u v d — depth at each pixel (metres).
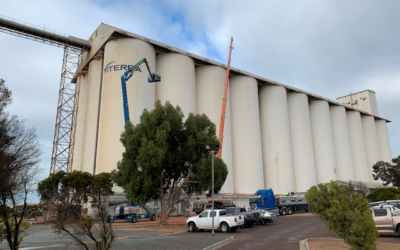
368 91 109.19
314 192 11.93
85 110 63.09
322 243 15.91
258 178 65.75
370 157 99.75
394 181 63.03
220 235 21.45
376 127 109.81
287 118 77.06
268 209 39.50
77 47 63.16
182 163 30.58
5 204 11.04
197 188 30.83
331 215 11.11
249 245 16.45
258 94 80.06
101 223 11.49
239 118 69.56
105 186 41.72
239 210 27.92
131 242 17.16
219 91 67.00
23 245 16.42
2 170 10.48
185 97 60.69
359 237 10.73
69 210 12.83
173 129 30.31
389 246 14.15
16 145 11.35
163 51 63.19
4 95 11.72
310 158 78.25
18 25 56.66
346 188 11.74
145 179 28.61
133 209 38.69
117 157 49.50
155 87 60.50
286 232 22.77
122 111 51.78
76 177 41.09
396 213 19.08
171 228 27.70
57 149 59.06
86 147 58.06
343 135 90.75
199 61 67.94
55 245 16.28
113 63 54.62
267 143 73.81
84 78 66.69
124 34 56.53
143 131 29.66
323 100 89.12
